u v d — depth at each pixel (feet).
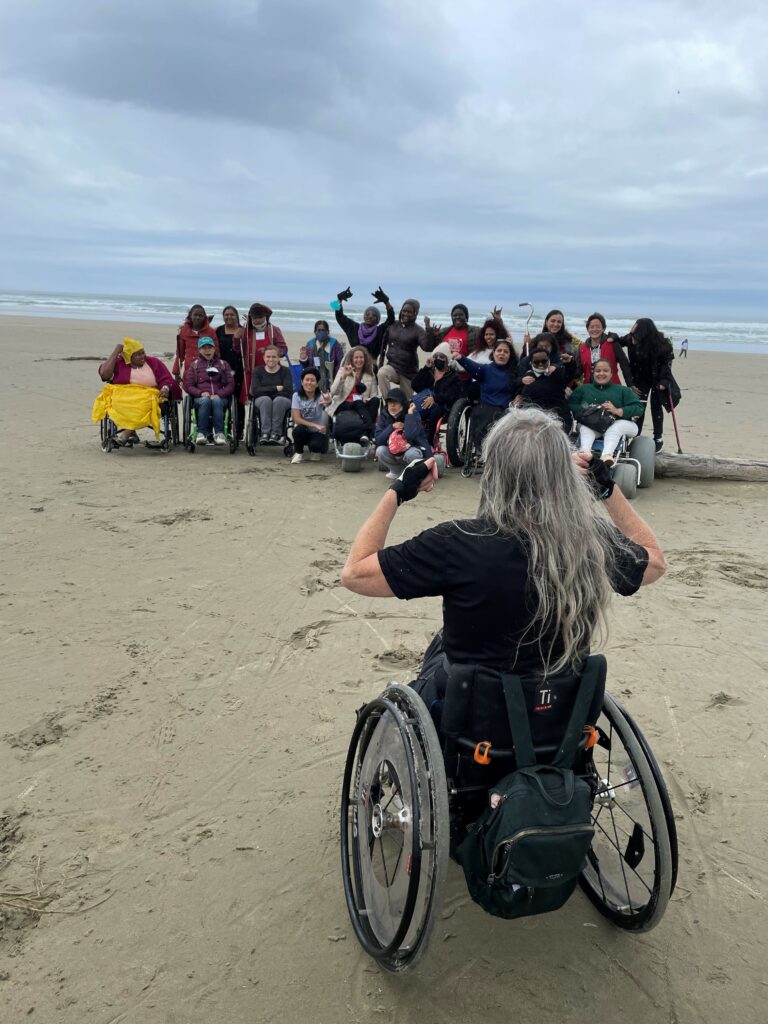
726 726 12.70
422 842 7.03
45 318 150.41
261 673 14.12
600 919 8.93
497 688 7.14
